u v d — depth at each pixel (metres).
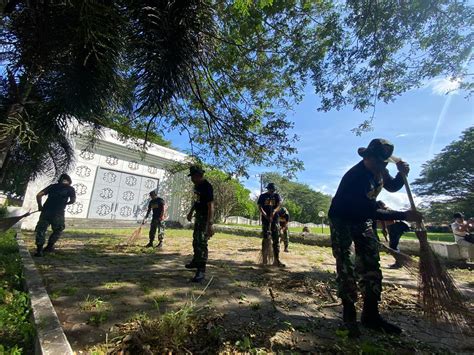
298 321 2.80
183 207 18.83
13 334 2.22
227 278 4.51
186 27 3.25
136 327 2.39
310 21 5.62
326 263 6.66
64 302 3.03
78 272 4.41
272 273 5.11
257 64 6.29
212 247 9.22
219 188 23.91
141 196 17.16
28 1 2.83
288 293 3.81
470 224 7.71
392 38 5.45
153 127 7.46
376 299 2.68
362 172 2.79
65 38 2.95
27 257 5.02
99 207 15.30
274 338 2.37
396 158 2.97
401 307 3.39
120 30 2.98
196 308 2.98
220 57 5.51
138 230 8.15
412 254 9.05
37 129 3.35
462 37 5.21
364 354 2.12
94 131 5.69
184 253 7.02
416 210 2.68
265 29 5.60
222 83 6.41
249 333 2.42
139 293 3.47
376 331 2.62
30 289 3.09
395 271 6.09
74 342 2.16
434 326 2.54
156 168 18.02
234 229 16.03
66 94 3.07
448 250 7.77
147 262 5.58
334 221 2.79
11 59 3.11
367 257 2.74
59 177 6.17
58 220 5.99
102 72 3.05
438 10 5.00
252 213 35.09
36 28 2.94
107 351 2.02
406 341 2.41
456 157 36.00
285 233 8.70
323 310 3.18
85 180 14.87
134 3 3.05
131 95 3.56
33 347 2.07
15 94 3.16
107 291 3.49
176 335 2.20
